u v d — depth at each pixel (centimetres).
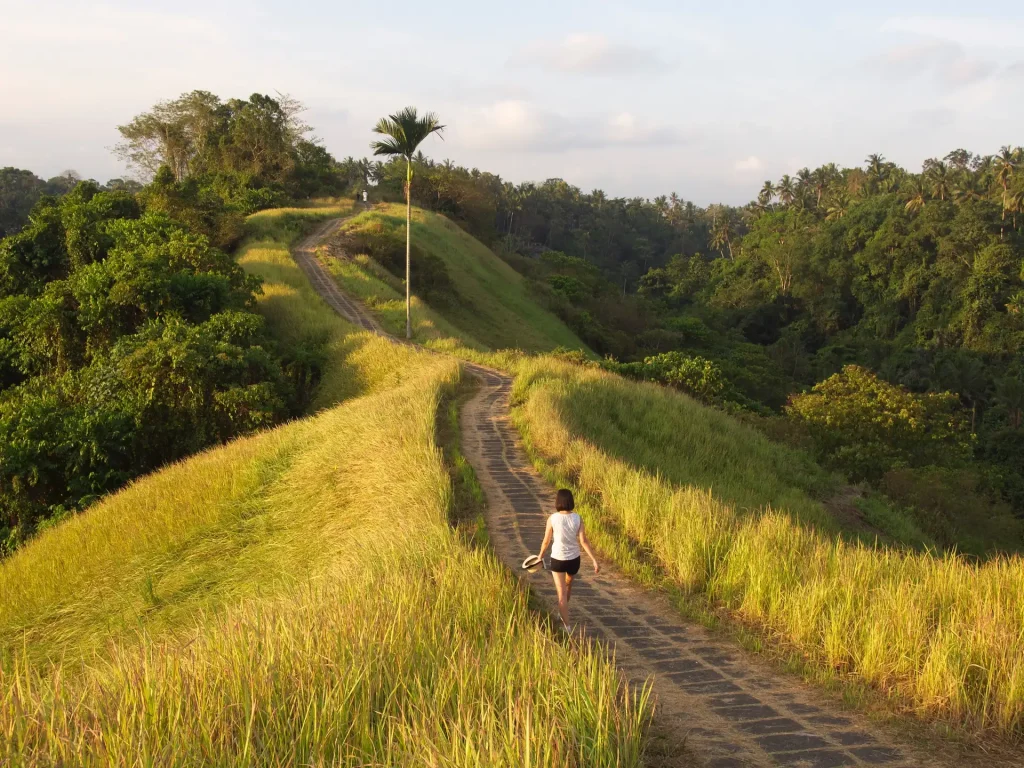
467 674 507
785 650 707
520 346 5347
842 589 756
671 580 927
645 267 16325
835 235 9894
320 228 5941
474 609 686
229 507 1540
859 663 648
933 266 8369
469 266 6588
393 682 523
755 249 11012
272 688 490
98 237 3600
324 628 601
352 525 1256
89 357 2844
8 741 436
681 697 603
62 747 429
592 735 442
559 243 15412
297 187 7662
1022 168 9681
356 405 2078
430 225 7025
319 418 2036
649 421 2186
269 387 2516
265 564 1273
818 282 9725
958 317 7712
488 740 396
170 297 2895
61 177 14188
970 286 7712
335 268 4738
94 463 2192
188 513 1555
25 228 3788
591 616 810
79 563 1466
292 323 3503
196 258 3331
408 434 1576
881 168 13625
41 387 2698
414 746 426
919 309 8444
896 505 2145
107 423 2239
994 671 582
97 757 427
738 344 7869
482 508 1235
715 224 14900
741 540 924
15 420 2231
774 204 14475
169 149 7988
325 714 460
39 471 2125
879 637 643
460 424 1922
